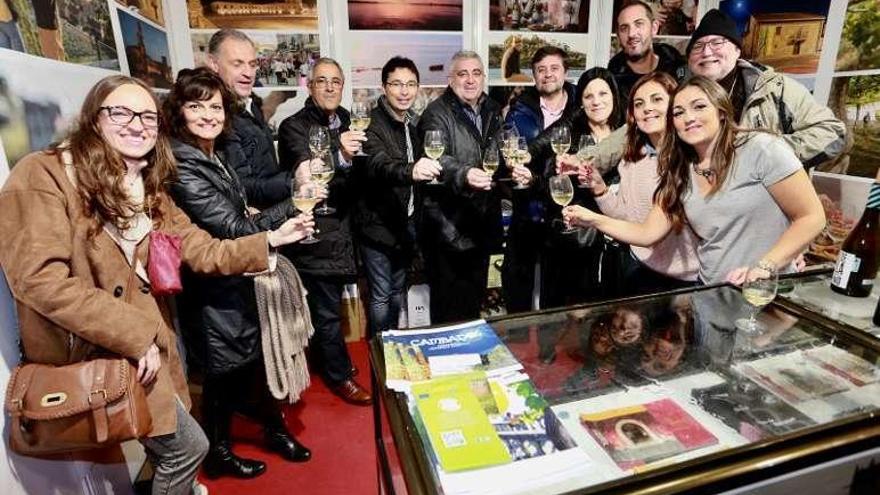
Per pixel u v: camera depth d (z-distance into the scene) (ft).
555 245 7.84
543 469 2.41
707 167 4.95
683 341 3.65
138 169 4.15
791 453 2.49
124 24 6.65
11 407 3.41
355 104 6.63
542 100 8.31
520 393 3.02
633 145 6.39
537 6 9.85
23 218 3.35
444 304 7.94
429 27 9.52
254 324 5.60
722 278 5.13
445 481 2.34
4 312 3.84
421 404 2.89
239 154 6.23
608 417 2.82
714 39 6.67
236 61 6.20
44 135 4.56
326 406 7.68
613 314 4.06
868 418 2.68
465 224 7.46
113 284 3.85
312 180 5.42
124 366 3.56
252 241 4.75
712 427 2.73
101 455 4.31
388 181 6.89
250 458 6.48
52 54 4.82
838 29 7.77
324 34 9.17
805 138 6.33
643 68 8.57
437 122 7.29
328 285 7.39
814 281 4.62
